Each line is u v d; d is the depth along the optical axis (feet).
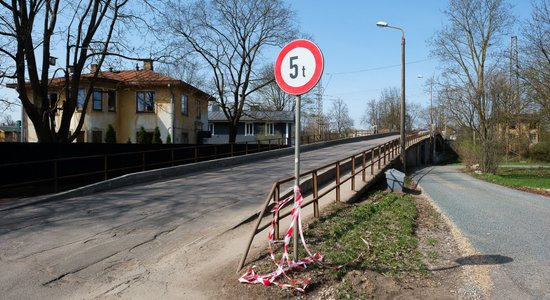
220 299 14.23
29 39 51.90
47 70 54.85
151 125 97.91
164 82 95.91
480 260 20.63
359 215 28.63
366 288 15.49
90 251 19.79
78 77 58.44
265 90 143.43
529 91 77.77
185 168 52.47
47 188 39.58
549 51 72.49
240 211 29.30
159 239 21.99
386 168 61.26
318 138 168.76
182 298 14.38
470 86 121.29
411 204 37.68
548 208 40.88
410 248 21.90
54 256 18.97
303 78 16.05
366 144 135.23
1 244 20.79
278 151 84.12
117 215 27.71
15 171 38.42
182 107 104.99
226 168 60.08
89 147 46.32
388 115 322.96
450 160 177.06
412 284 16.53
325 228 23.77
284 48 16.57
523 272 18.79
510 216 34.99
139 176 43.29
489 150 98.78
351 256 18.63
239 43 110.42
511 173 101.30
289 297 14.40
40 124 53.78
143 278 16.26
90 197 34.53
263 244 20.42
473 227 29.55
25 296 14.56
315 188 26.43
